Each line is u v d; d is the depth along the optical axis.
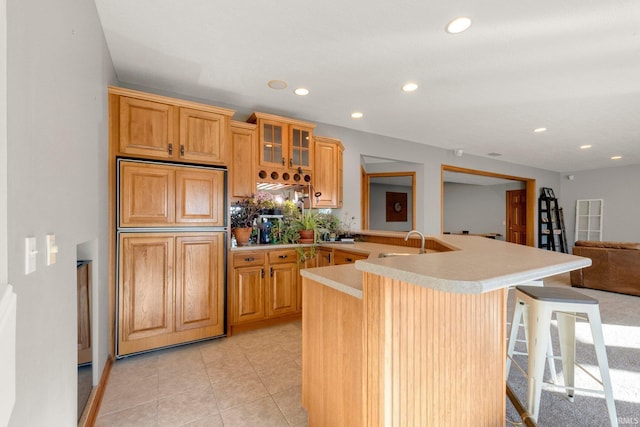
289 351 2.50
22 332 0.81
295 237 3.43
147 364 2.27
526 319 2.00
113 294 2.27
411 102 3.32
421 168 5.14
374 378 1.08
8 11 0.75
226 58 2.44
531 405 1.58
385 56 2.39
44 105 1.01
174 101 2.53
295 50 2.32
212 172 2.66
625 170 6.95
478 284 0.75
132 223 2.32
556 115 3.62
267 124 3.30
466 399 1.29
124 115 2.33
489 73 2.64
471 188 9.20
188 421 1.65
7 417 0.62
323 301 1.48
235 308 2.81
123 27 2.03
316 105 3.44
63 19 1.22
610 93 2.99
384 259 1.10
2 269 0.70
